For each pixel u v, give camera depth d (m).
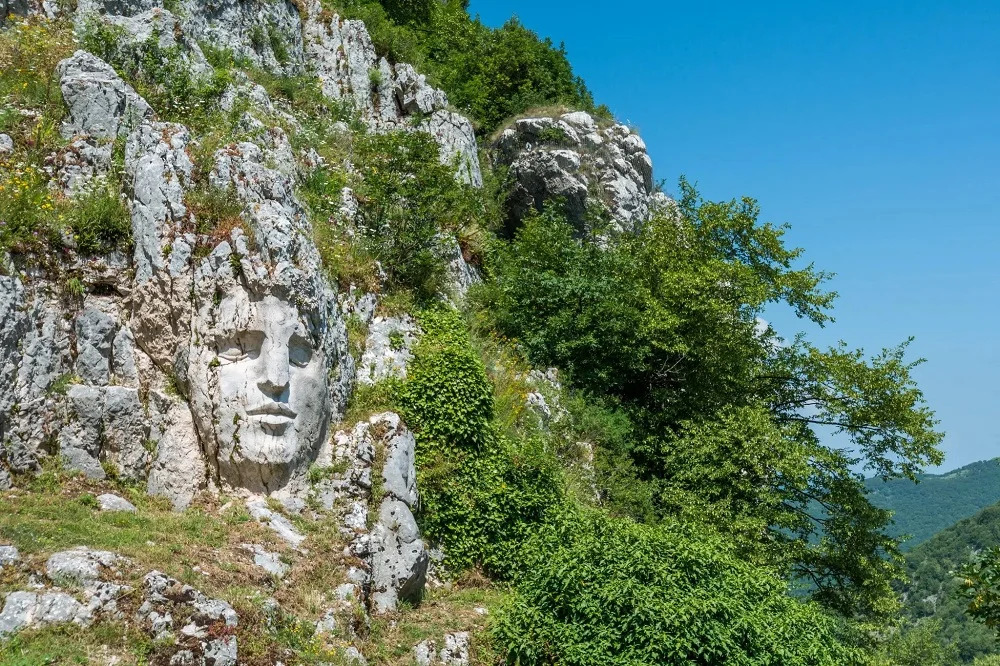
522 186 30.09
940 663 28.36
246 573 9.49
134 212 11.91
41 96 13.23
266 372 11.22
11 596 8.01
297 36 22.69
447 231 19.11
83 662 7.73
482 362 15.63
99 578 8.41
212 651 8.35
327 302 12.81
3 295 10.33
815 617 12.07
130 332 11.64
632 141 31.83
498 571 13.00
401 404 13.34
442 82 33.09
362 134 20.70
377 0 32.34
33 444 10.33
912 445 19.77
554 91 36.62
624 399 21.22
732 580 11.81
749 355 21.41
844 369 20.42
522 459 13.98
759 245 23.28
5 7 15.57
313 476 11.50
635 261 22.38
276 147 15.48
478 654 11.02
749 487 17.67
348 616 9.94
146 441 11.22
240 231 11.66
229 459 11.09
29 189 11.55
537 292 20.00
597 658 10.57
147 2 18.00
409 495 12.14
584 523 12.94
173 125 12.60
